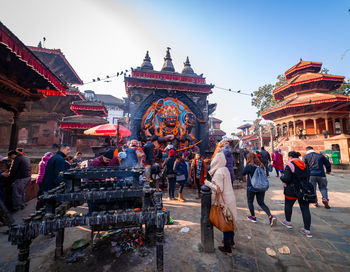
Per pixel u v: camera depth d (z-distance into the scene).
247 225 3.67
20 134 16.34
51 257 2.50
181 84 11.41
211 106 13.42
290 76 28.42
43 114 16.70
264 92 32.56
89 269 2.24
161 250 2.08
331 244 2.93
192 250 2.70
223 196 2.63
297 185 3.34
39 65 4.93
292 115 22.00
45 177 3.62
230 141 8.91
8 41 3.71
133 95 10.86
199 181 5.75
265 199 5.64
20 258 1.76
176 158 5.70
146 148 6.39
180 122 11.05
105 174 2.60
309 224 3.21
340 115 19.98
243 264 2.37
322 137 19.56
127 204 2.84
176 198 5.88
